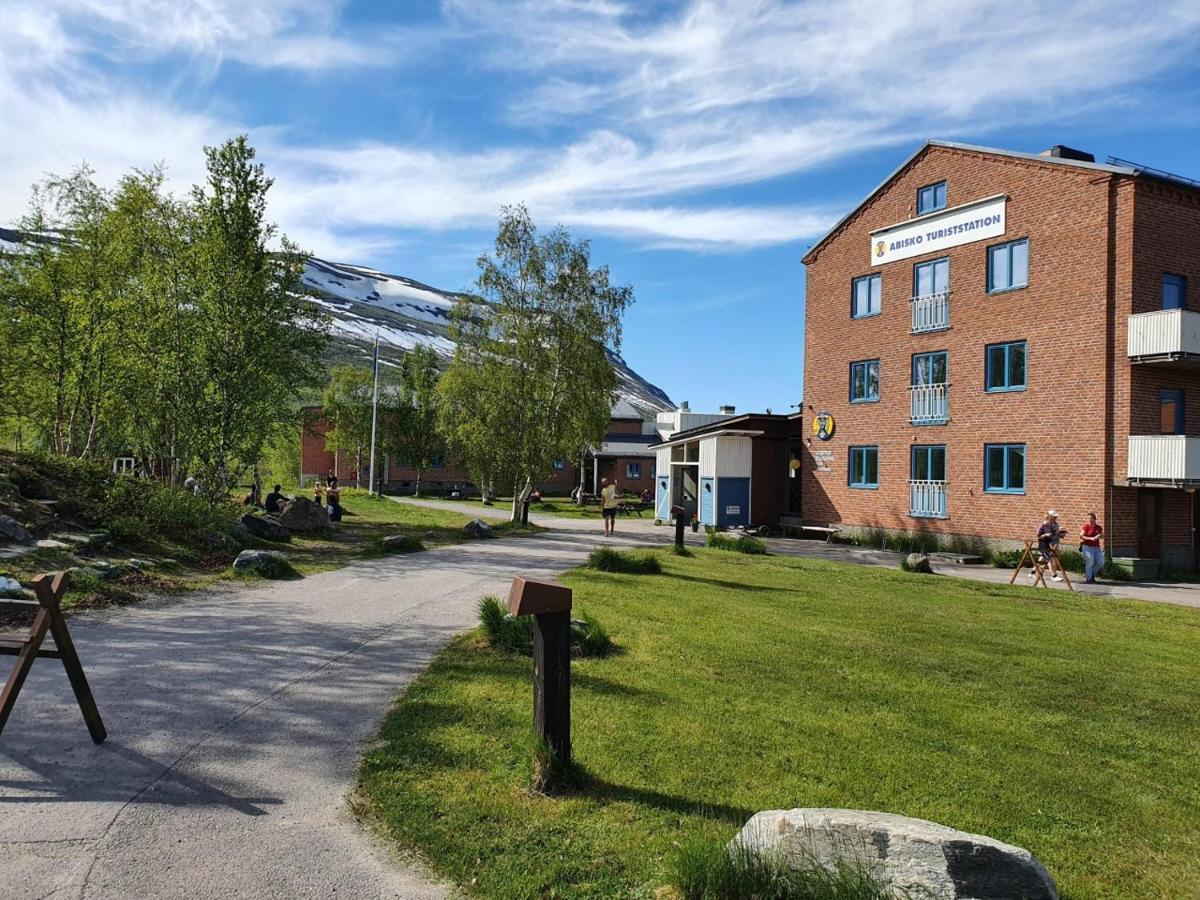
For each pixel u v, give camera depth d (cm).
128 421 2606
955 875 343
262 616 1020
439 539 2362
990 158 2739
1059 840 461
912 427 2983
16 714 599
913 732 636
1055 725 682
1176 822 491
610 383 3256
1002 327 2688
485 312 3288
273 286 2408
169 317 2102
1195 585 2180
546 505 5525
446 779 501
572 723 614
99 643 832
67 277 2444
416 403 6838
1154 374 2400
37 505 1390
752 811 473
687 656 857
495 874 392
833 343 3331
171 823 438
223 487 2042
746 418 3681
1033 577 2217
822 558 2553
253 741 564
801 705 695
